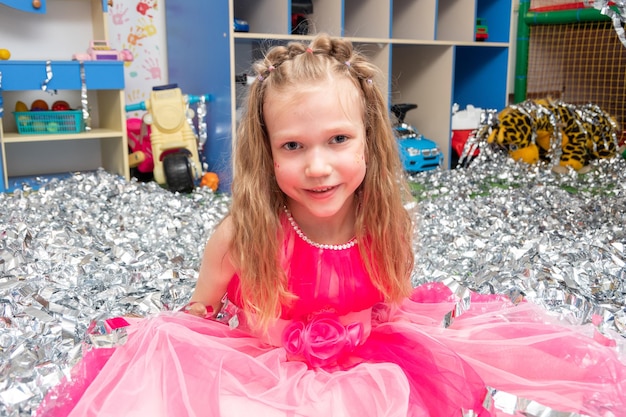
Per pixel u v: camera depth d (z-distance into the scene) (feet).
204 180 7.95
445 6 9.95
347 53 2.87
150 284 4.47
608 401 2.66
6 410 2.72
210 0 7.66
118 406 2.43
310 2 8.25
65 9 8.22
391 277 3.04
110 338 2.83
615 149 9.48
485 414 2.50
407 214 3.19
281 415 2.44
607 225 5.86
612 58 10.55
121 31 8.65
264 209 2.86
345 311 2.97
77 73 7.47
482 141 9.15
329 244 2.91
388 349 2.87
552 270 4.56
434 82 9.50
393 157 3.05
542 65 10.87
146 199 6.75
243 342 2.94
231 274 3.06
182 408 2.39
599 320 3.57
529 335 3.08
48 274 4.61
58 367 3.09
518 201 6.71
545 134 9.19
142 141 8.34
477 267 4.86
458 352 2.99
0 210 6.15
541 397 2.70
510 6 9.86
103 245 5.38
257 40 8.07
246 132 2.89
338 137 2.66
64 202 6.43
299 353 2.79
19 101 7.82
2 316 3.92
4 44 7.92
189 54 8.41
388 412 2.40
